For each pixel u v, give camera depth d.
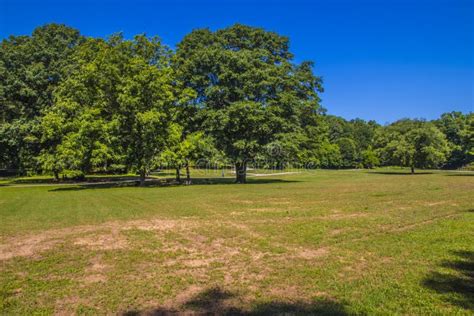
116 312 5.36
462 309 5.18
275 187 28.75
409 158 57.19
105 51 32.06
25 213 14.97
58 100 32.12
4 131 35.53
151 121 29.73
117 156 31.22
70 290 6.25
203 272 7.08
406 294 5.76
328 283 6.32
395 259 7.68
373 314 5.08
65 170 36.12
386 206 15.84
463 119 85.75
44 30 42.22
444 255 7.88
